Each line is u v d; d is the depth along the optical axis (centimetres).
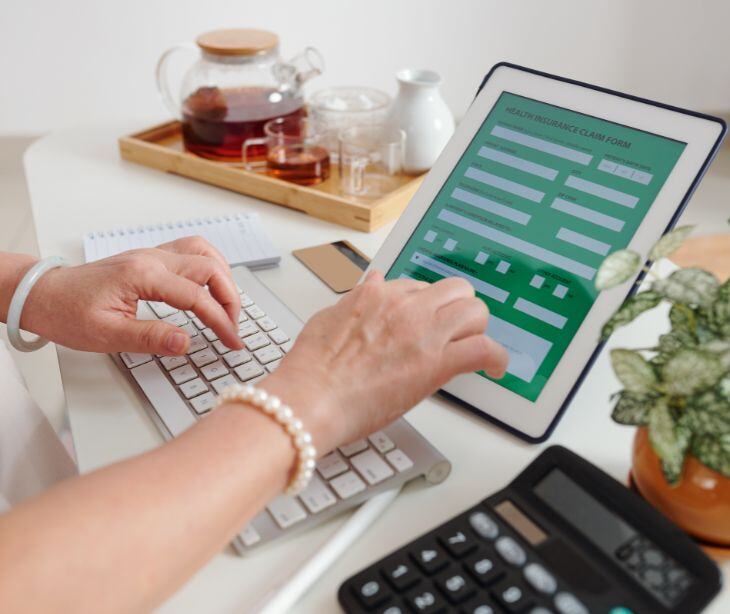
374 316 59
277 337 74
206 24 230
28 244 217
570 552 50
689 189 66
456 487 60
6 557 40
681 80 248
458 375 66
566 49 241
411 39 236
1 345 79
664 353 50
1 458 71
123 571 42
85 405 68
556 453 55
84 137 132
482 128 80
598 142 72
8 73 235
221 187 114
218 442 49
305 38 234
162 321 71
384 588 49
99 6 225
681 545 48
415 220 80
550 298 69
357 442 61
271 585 52
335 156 119
